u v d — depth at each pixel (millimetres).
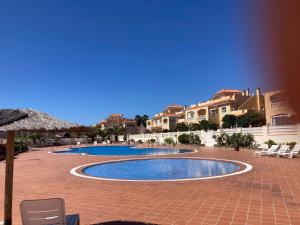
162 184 11539
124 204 8477
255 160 19625
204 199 8828
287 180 11812
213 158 22031
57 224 5461
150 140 53719
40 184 12188
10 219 5574
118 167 20859
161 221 6832
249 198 8828
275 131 28219
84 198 9375
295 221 6609
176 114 75375
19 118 7320
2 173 16062
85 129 9484
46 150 40281
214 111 58281
